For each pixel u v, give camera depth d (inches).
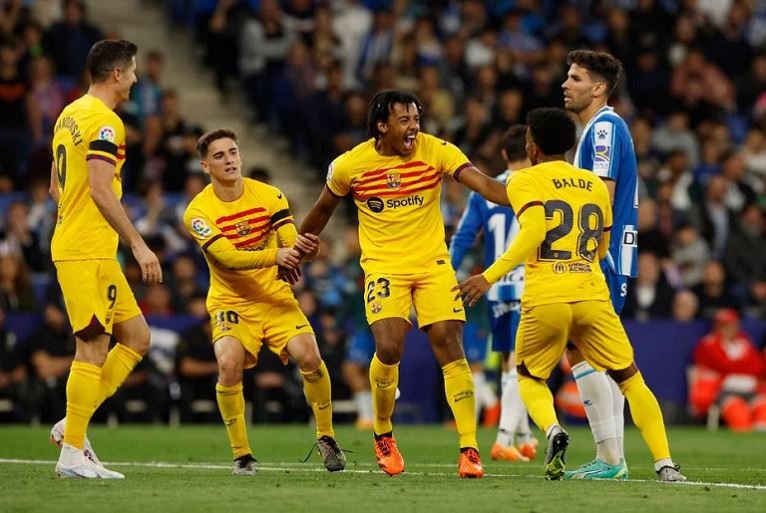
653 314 2239.2
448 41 2773.1
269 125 2696.9
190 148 2410.2
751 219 2502.5
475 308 2014.0
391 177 1055.6
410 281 1056.8
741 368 2167.8
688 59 2876.5
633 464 1325.0
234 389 1090.7
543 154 1049.5
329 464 1115.9
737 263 2461.9
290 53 2640.3
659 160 2706.7
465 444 1053.2
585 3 3034.0
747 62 3029.0
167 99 2443.4
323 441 1120.2
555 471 1018.7
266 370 2065.7
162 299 2080.5
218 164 1091.3
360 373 2095.2
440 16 2915.8
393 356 1050.1
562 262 1025.5
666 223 2472.9
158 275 1025.5
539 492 915.4
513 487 951.6
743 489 965.2
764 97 2957.7
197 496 877.8
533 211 1011.9
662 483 1002.1
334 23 2778.1
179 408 2028.8
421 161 1058.7
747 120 2942.9
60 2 2694.4
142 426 1980.8
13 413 1977.1
